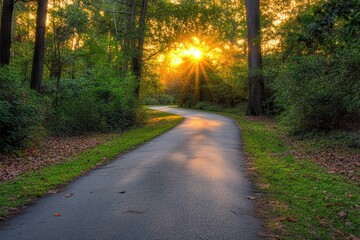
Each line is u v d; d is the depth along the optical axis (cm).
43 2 1825
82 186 672
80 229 435
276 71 2042
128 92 2430
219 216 475
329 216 477
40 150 1250
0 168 915
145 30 2981
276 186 647
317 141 1203
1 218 489
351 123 1249
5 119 1097
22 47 2969
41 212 513
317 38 459
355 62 929
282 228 433
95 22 3131
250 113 2828
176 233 415
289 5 2519
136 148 1214
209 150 1079
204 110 4562
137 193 596
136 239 399
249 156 1008
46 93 2077
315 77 1190
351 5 390
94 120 1895
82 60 3150
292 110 1400
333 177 699
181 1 3117
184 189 614
